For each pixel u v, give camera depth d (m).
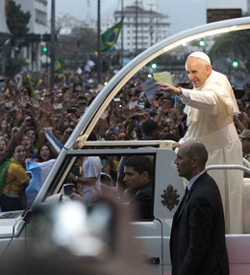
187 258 7.34
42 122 18.38
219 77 9.08
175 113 18.19
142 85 12.37
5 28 106.44
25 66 136.62
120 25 51.50
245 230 8.80
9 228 8.00
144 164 8.23
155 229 8.02
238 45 80.31
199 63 9.13
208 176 7.73
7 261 7.87
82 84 67.88
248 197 8.84
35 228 7.91
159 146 9.66
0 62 101.81
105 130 19.06
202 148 7.71
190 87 21.23
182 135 18.27
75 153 8.19
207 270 7.41
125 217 8.10
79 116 22.08
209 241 7.46
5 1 106.69
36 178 9.58
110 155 8.20
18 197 12.95
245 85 29.98
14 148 15.19
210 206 7.42
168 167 8.09
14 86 44.38
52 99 29.80
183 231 7.53
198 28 8.71
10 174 12.95
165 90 8.43
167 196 8.05
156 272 7.96
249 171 7.95
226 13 32.81
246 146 12.59
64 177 8.59
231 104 8.81
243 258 8.06
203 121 9.12
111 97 8.93
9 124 20.97
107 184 9.94
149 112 20.80
